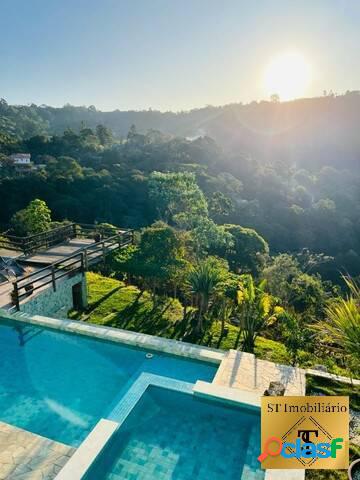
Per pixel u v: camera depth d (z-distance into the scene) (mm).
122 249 14328
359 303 6051
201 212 32719
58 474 5359
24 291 11148
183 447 6191
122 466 5738
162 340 9555
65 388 7820
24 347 9328
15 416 6961
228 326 12195
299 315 13375
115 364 8773
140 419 6875
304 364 9336
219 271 11945
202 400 7344
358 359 5777
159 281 14547
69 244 15664
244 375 8016
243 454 6062
